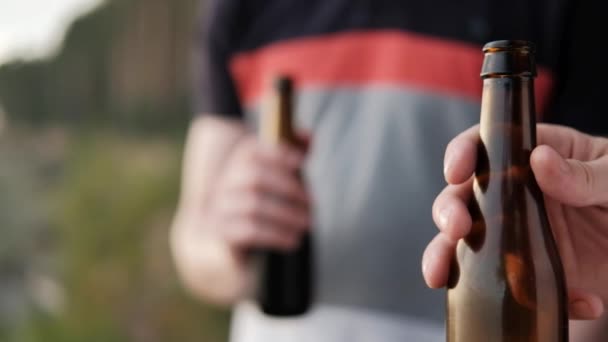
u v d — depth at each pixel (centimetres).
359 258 129
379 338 126
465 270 62
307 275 133
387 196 127
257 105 140
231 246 123
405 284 127
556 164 58
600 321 80
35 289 515
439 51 127
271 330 135
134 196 483
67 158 578
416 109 126
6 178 583
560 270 63
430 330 125
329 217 131
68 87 629
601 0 120
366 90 131
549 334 61
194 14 530
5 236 552
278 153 119
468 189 65
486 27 125
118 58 589
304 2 135
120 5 598
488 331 61
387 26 129
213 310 425
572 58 122
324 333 129
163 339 435
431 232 126
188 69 534
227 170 142
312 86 133
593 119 120
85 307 471
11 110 650
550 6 123
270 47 138
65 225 509
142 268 460
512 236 61
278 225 118
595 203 63
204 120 149
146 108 554
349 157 130
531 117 61
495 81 61
